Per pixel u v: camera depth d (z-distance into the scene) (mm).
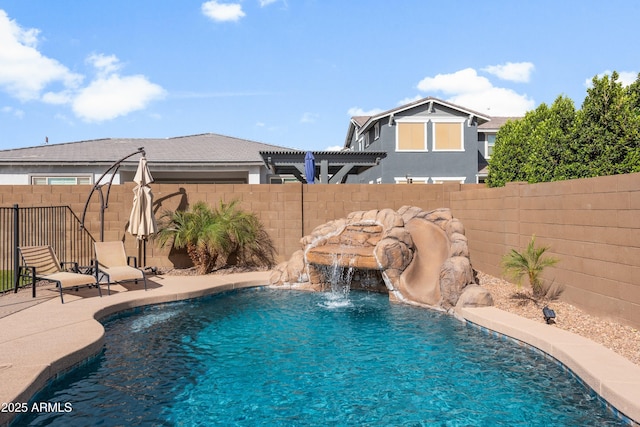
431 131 28250
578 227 8555
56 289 11086
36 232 14344
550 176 11734
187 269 14320
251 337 8242
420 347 7648
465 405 5484
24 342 6715
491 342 7836
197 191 15000
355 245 12578
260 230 15133
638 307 6941
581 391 5785
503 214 11820
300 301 11289
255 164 22641
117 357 7125
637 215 6934
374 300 11469
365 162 21938
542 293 9883
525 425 4961
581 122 10867
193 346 7703
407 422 5090
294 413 5305
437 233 12438
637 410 4668
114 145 26281
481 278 12398
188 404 5496
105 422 5004
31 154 22938
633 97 10992
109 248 12000
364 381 6238
